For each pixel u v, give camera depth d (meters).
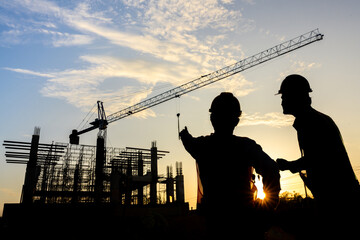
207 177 1.99
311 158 2.46
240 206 1.85
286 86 2.69
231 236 1.80
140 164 58.50
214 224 1.89
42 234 35.41
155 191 55.09
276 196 1.77
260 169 1.86
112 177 48.03
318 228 2.42
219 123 2.07
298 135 2.64
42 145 47.66
